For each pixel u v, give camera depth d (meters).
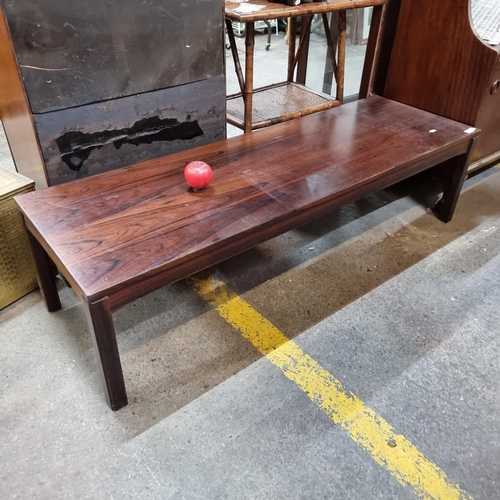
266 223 1.30
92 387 1.42
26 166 1.72
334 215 2.25
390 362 1.53
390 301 1.77
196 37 1.64
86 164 1.59
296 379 1.47
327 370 1.50
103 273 1.10
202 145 1.82
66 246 1.18
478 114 1.97
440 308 1.74
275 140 1.77
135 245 1.20
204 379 1.46
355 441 1.29
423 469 1.23
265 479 1.20
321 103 2.24
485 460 1.26
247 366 1.51
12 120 1.58
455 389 1.45
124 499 1.15
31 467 1.21
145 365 1.50
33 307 1.70
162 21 1.52
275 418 1.35
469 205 2.34
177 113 1.74
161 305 1.72
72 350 1.53
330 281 1.85
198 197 1.40
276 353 1.55
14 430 1.30
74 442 1.27
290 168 1.57
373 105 2.14
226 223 1.29
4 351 1.52
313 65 3.24
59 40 1.34
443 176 2.12
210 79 1.77
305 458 1.25
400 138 1.81
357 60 3.22
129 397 1.39
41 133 1.44
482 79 1.90
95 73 1.46
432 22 1.97
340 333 1.63
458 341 1.61
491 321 1.69
